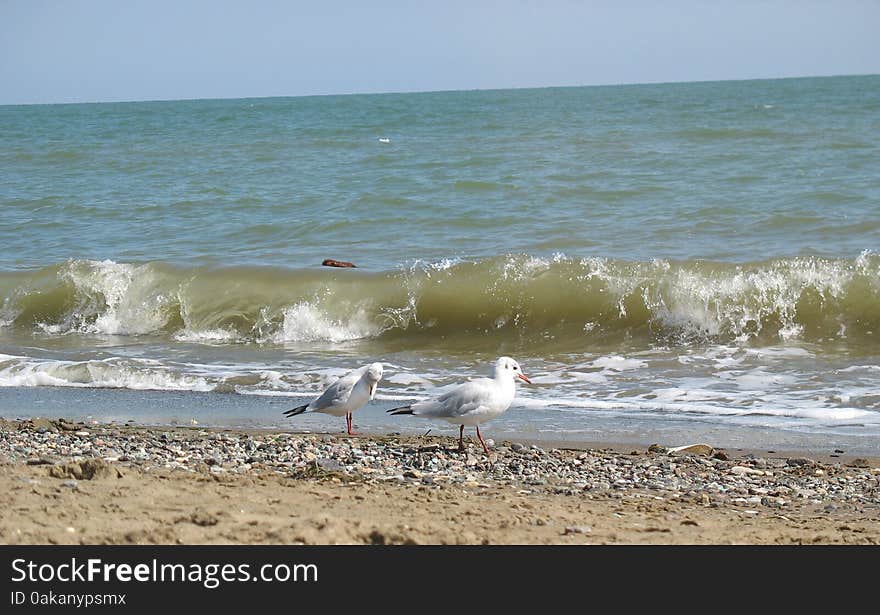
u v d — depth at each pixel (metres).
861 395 11.07
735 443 9.45
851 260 15.14
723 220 21.28
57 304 16.98
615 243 19.62
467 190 27.17
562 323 15.11
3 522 5.41
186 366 13.61
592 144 39.09
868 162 29.61
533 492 7.36
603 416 10.60
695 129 44.50
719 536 6.02
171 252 20.97
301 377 12.71
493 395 8.75
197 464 7.96
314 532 5.51
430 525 5.79
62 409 11.35
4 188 31.86
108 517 5.59
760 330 14.38
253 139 48.75
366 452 8.83
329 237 21.86
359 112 88.94
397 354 14.31
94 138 53.47
